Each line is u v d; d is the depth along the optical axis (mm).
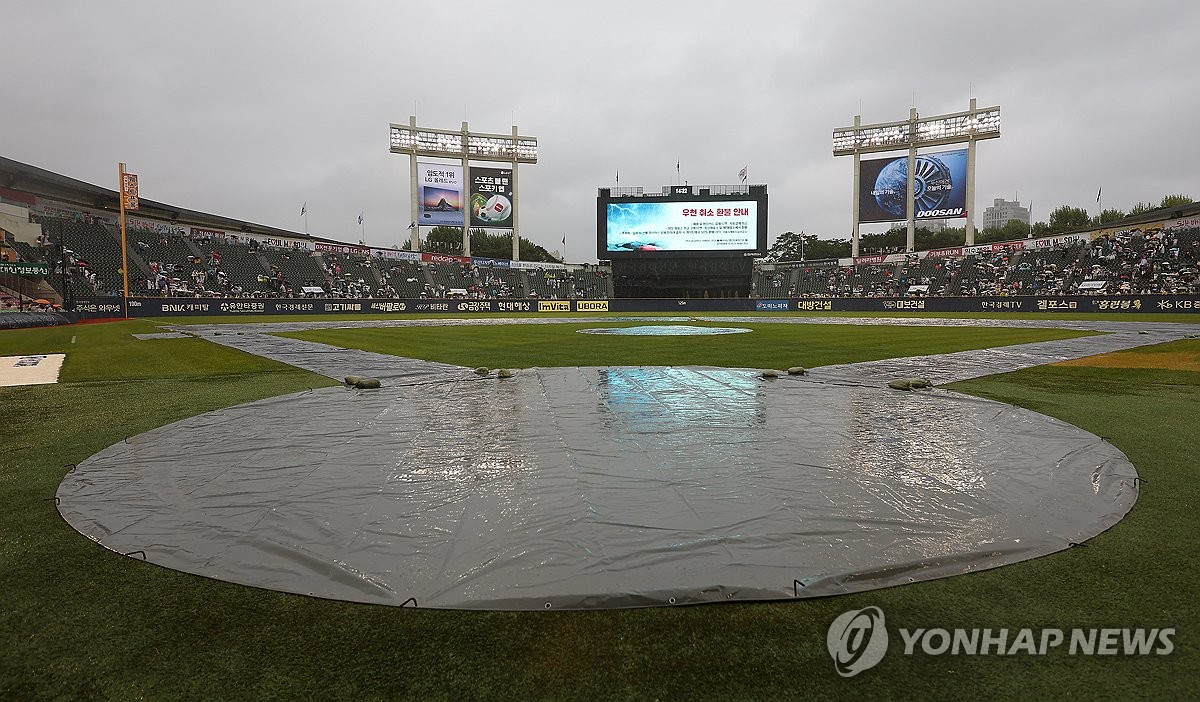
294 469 4684
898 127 57312
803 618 2592
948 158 55875
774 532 3375
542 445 5375
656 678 2223
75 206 46031
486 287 62188
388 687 2178
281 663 2326
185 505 3945
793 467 4621
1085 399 8023
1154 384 9430
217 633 2531
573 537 3326
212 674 2268
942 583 2873
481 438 5664
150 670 2299
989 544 3240
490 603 2691
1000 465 4672
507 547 3213
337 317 42969
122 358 14250
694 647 2404
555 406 7352
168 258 47000
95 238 43562
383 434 5859
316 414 6910
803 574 2914
